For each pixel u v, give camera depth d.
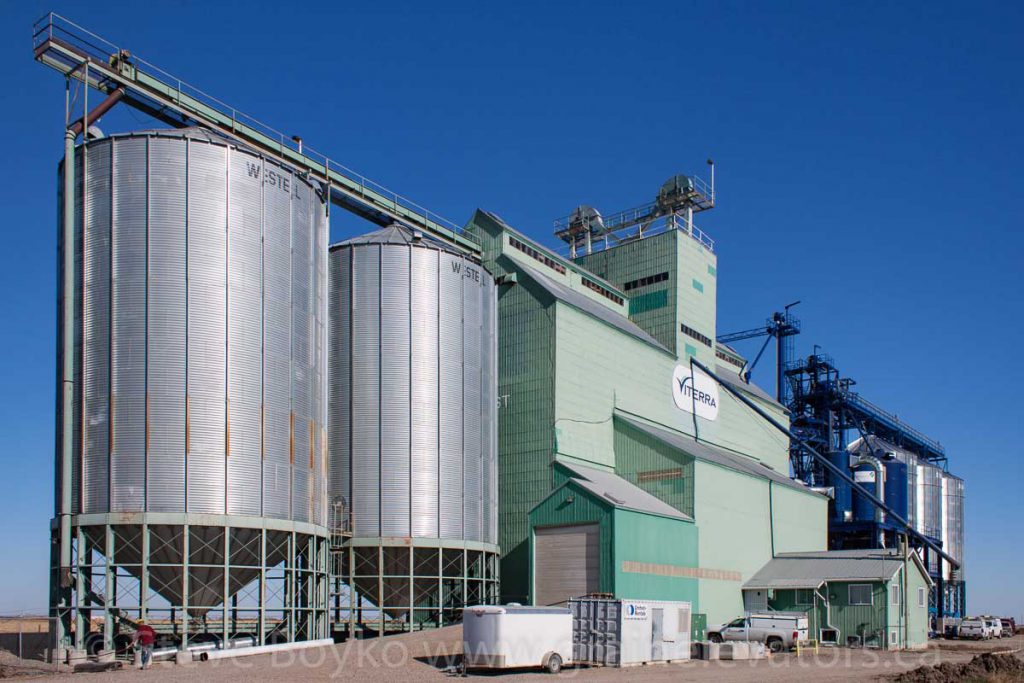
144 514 43.78
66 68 48.91
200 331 45.91
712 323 90.38
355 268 60.59
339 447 58.81
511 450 68.44
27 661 42.41
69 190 47.41
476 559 61.31
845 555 75.31
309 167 60.75
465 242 71.81
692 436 83.88
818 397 110.62
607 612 46.19
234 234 47.72
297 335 50.91
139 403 44.81
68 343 46.16
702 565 67.38
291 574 48.19
